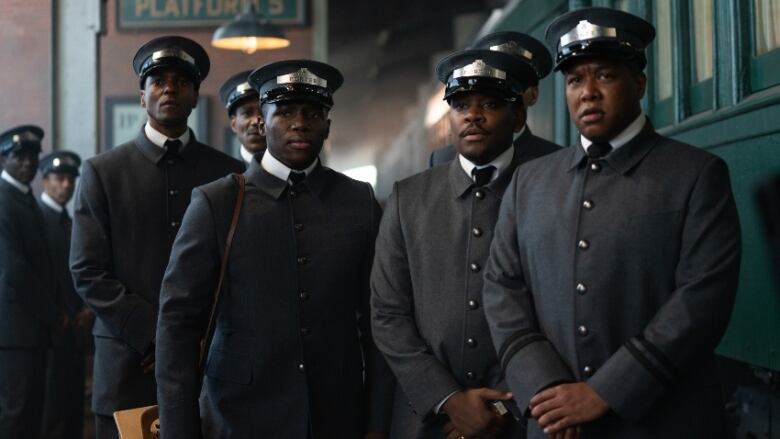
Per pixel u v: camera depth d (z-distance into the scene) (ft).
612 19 7.28
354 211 9.09
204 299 8.69
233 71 28.22
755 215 9.75
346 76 75.05
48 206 18.43
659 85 13.39
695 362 7.07
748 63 10.10
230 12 28.02
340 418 8.83
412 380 8.31
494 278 7.98
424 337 8.61
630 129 7.46
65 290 18.11
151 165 11.36
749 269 9.90
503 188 8.72
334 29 60.03
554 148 10.83
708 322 6.86
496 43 11.50
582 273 7.32
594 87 7.34
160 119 11.28
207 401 8.93
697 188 7.09
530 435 7.64
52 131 24.43
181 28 27.76
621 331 7.22
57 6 24.50
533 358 7.36
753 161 9.77
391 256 8.83
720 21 10.56
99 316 10.87
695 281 6.91
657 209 7.15
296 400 8.64
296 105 8.70
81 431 18.06
